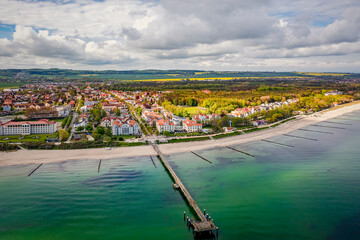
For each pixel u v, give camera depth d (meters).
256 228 107.31
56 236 102.75
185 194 132.62
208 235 103.25
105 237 102.56
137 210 121.19
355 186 144.00
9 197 131.88
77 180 153.12
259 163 183.88
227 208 122.50
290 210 120.25
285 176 159.50
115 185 147.12
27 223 110.69
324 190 139.75
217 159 193.88
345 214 116.62
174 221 113.38
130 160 190.75
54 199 130.38
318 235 102.88
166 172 167.75
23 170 168.00
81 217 115.06
